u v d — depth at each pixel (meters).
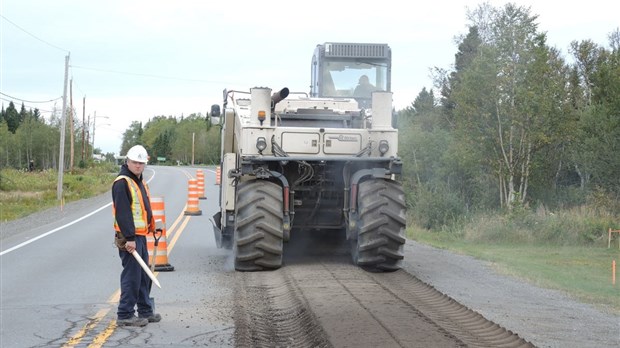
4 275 12.68
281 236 11.77
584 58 45.53
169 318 8.65
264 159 11.81
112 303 9.80
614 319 9.09
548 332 8.06
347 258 13.36
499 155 34.75
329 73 17.41
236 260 11.87
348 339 6.99
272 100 12.51
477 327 7.85
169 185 49.25
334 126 13.02
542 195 35.62
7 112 135.00
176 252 15.67
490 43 36.50
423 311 8.53
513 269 13.94
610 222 22.84
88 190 47.88
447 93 49.19
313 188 12.58
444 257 15.34
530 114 32.88
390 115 12.11
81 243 18.14
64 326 8.32
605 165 30.19
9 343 7.51
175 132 138.25
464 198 36.88
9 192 47.06
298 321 8.31
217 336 7.72
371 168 12.23
